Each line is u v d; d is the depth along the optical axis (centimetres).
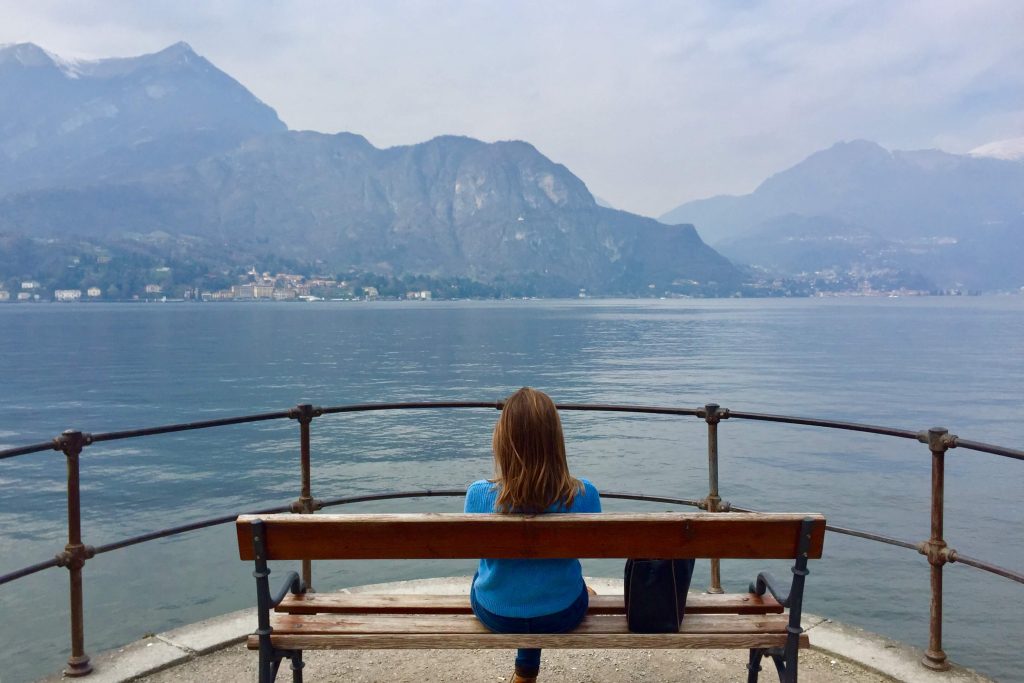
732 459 3403
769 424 4475
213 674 407
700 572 1836
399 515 294
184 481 3070
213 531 2273
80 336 13300
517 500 301
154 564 1956
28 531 2339
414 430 4338
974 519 2419
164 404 5431
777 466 3253
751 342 11925
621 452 3572
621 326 16812
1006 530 2305
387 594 350
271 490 2883
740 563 1912
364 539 297
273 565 1941
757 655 336
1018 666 1412
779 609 332
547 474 300
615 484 2895
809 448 3700
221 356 9481
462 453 3566
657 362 8506
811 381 6612
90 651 1444
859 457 3469
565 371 7481
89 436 407
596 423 4525
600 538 295
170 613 1633
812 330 15238
